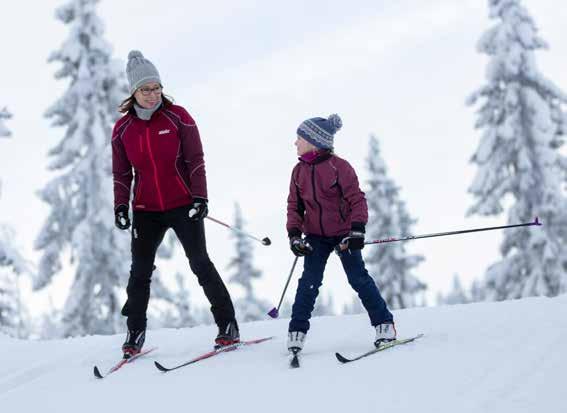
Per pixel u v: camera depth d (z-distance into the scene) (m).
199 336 13.38
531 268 43.31
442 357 9.55
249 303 60.34
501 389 7.91
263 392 8.84
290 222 11.10
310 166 10.93
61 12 44.94
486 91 45.31
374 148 55.91
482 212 44.22
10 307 38.84
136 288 11.79
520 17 45.50
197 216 11.34
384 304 10.84
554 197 43.16
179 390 9.35
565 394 7.50
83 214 43.72
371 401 7.99
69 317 42.31
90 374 10.90
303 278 10.92
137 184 11.75
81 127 43.72
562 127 45.50
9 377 11.35
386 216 54.66
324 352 10.85
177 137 11.51
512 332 10.84
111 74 44.72
